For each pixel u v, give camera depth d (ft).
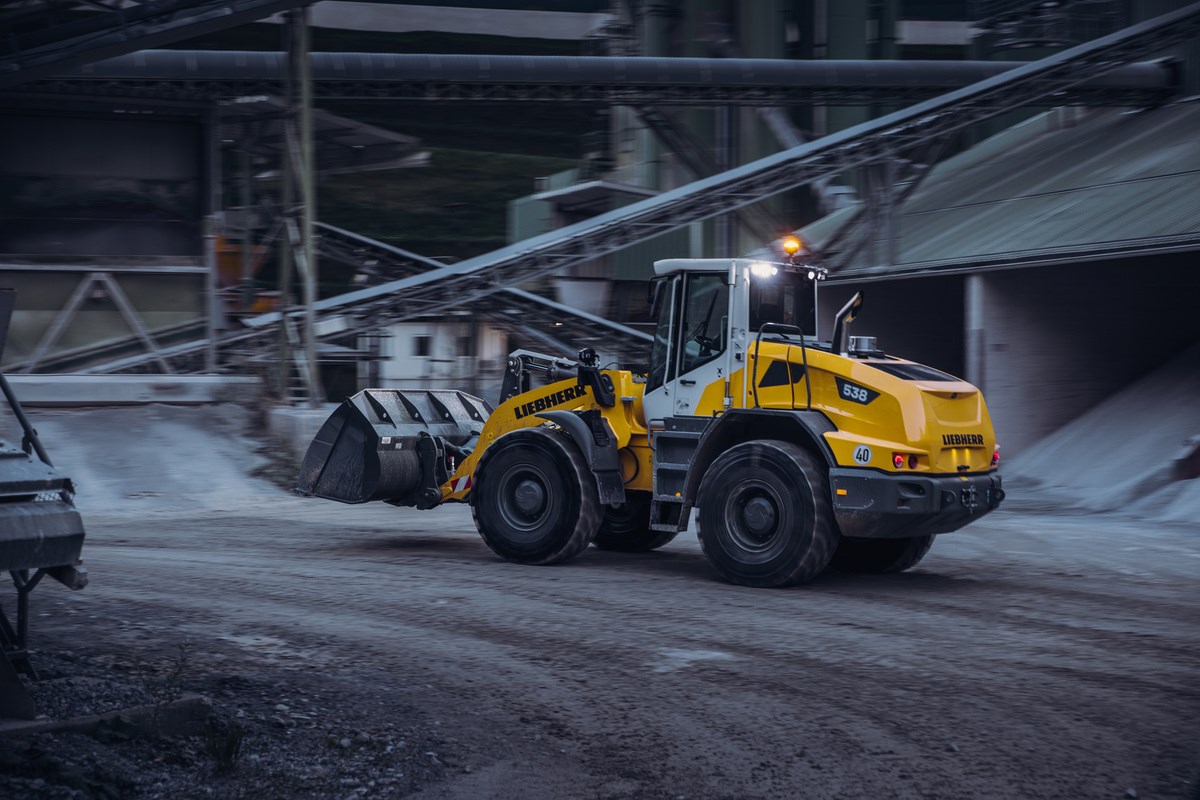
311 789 16.21
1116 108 109.40
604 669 23.11
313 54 88.53
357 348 102.47
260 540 41.27
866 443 30.81
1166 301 80.23
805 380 32.27
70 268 79.41
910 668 23.45
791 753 18.31
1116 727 19.67
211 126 82.89
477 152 295.48
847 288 92.89
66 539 16.99
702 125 128.47
